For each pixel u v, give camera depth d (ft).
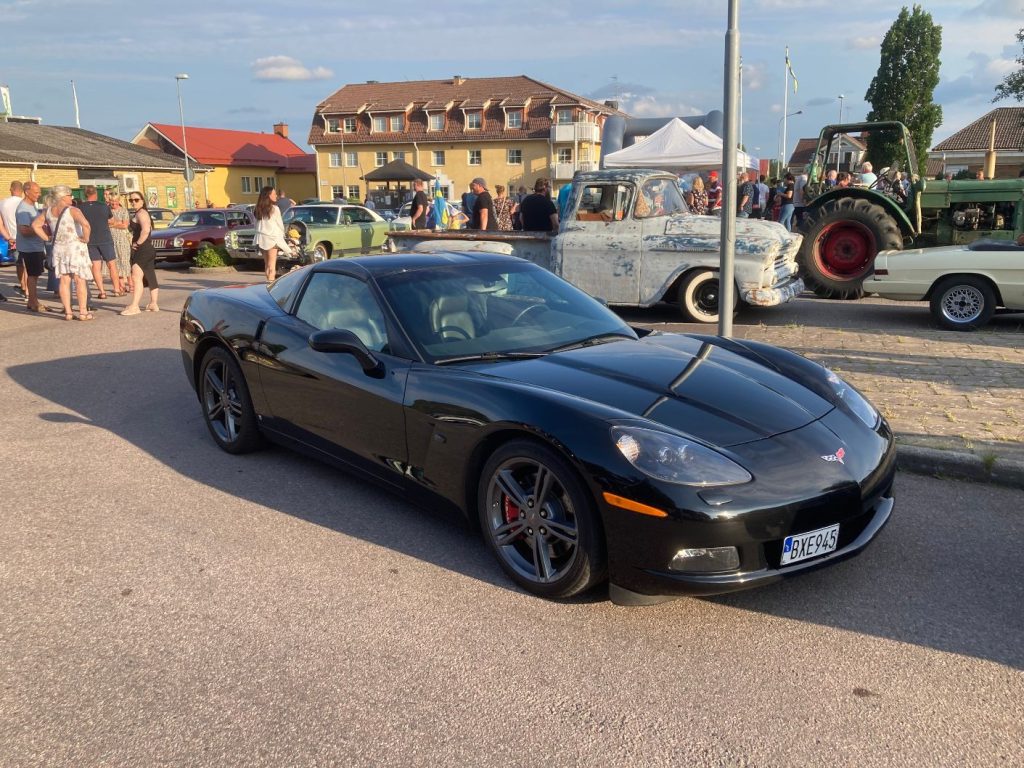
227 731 8.19
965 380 20.74
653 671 9.11
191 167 137.39
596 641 9.73
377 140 216.54
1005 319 30.58
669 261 30.76
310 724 8.29
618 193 31.55
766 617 10.23
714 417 10.44
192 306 17.60
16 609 10.66
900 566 11.48
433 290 13.66
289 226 56.39
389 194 115.85
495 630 10.00
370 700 8.66
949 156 170.81
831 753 7.73
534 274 15.05
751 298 30.12
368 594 10.94
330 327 14.24
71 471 15.93
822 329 28.94
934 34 168.45
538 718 8.32
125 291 44.73
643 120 65.87
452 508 11.89
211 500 14.33
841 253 37.22
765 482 9.56
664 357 12.34
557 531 10.42
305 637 9.91
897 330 28.53
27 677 9.16
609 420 9.98
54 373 24.62
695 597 10.55
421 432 11.94
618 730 8.12
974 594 10.69
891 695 8.61
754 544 9.47
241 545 12.50
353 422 13.21
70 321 34.42
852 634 9.80
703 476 9.40
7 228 40.50
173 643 9.82
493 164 208.44
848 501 10.00
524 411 10.52
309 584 11.24
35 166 91.15
